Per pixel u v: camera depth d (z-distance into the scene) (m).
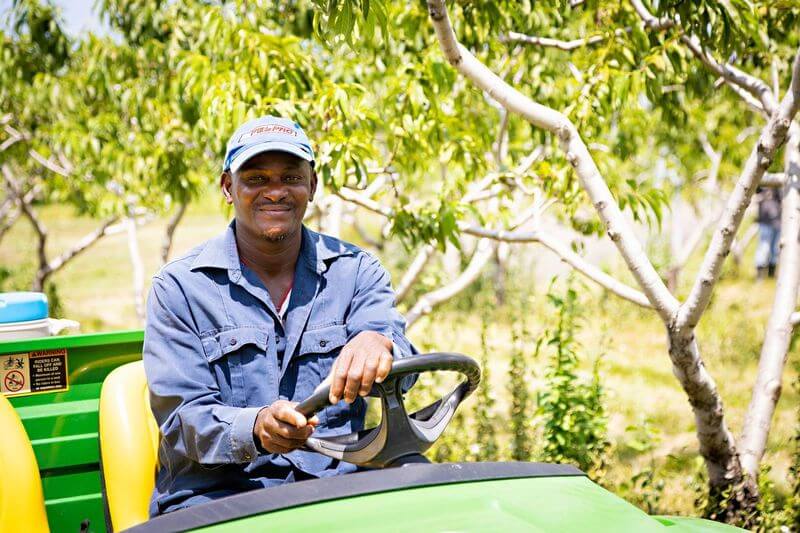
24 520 2.48
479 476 2.12
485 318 5.84
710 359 8.98
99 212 7.78
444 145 4.84
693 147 11.27
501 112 6.57
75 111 6.81
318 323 2.57
